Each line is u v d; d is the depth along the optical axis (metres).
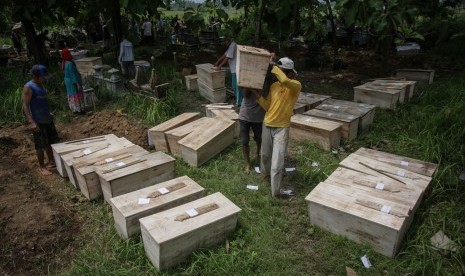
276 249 4.14
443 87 8.46
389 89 7.68
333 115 6.61
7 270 3.98
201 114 8.01
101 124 7.57
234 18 16.86
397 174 4.75
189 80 9.32
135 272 3.82
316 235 4.32
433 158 5.70
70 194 5.25
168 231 3.71
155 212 4.20
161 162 5.11
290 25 10.90
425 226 4.30
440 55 12.83
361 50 14.18
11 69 11.24
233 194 5.14
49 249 4.22
